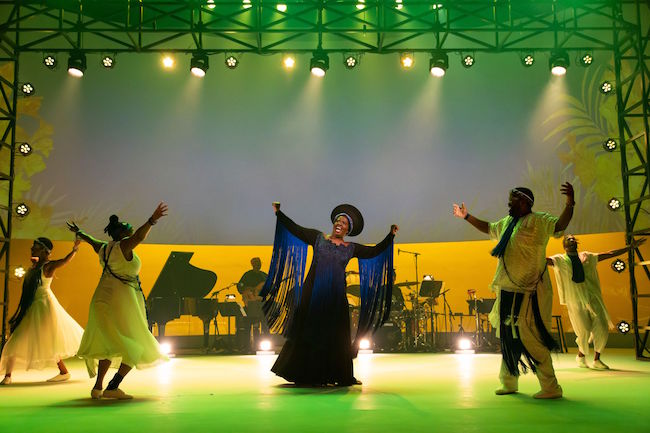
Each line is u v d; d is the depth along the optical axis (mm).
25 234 12516
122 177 13008
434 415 3686
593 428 3227
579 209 12500
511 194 4676
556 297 11586
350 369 5266
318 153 13359
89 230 12758
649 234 8320
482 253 12070
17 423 3486
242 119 13375
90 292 11930
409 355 9328
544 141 12812
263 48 9250
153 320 9453
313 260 5359
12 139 8672
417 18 9234
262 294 5332
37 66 12992
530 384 5266
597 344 6934
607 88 9078
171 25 13109
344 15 9219
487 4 9234
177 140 13211
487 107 13109
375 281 5453
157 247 12289
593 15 12508
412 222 13094
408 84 13375
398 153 13281
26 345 5703
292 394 4750
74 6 9094
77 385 5594
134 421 3527
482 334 10453
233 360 8648
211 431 3197
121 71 13234
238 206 13180
